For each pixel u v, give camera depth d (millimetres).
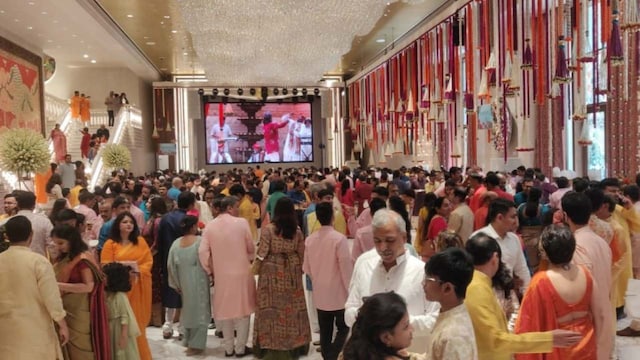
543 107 14297
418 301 3256
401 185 11992
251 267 5688
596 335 3123
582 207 3766
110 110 21594
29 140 11656
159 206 6973
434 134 17906
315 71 15609
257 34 11539
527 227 5762
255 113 30156
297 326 5430
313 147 30875
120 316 4555
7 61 15430
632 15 7480
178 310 6867
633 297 4043
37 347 3895
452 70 14352
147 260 5289
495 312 2803
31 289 3920
